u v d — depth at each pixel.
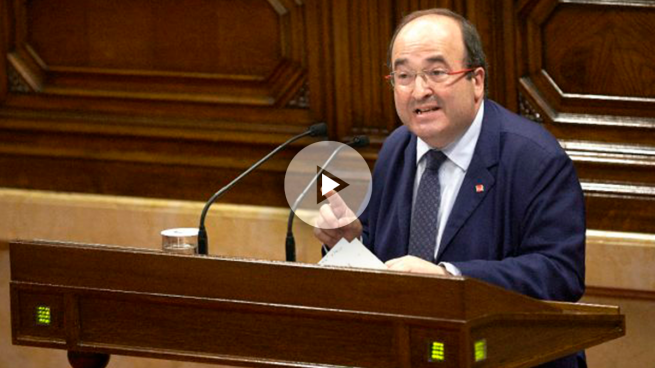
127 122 19.08
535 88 16.88
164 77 18.83
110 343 11.33
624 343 16.91
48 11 19.33
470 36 12.23
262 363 10.67
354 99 17.77
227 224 18.58
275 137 18.28
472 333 9.91
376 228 13.17
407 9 17.27
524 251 12.19
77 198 19.47
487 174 12.33
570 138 16.83
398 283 10.11
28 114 19.58
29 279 11.57
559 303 11.38
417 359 10.09
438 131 12.13
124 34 18.98
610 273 16.70
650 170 16.48
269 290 10.60
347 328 10.35
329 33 17.78
